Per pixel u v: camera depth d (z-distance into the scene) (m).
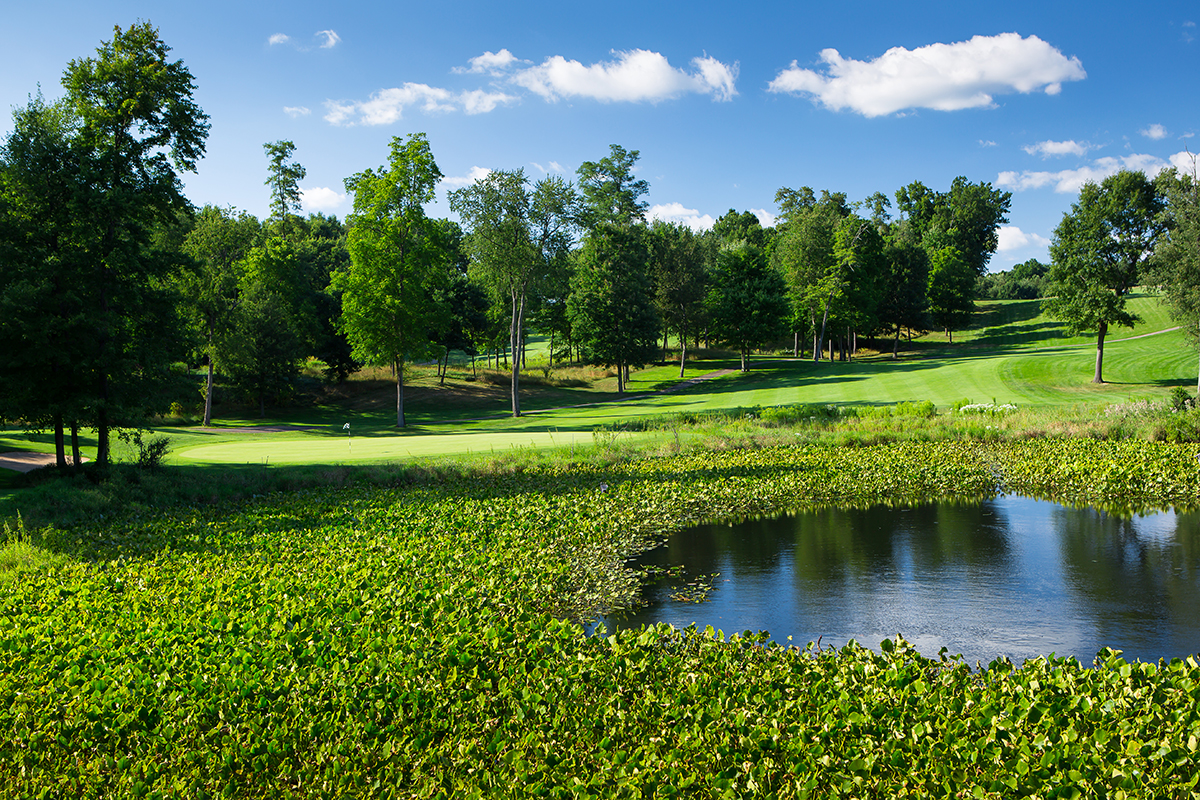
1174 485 17.39
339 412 51.28
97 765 6.01
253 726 6.46
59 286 21.59
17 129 21.33
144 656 7.93
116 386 21.92
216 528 15.30
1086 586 11.23
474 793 5.47
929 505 17.20
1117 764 5.37
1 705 7.02
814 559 13.15
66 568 12.42
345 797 5.56
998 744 5.68
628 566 13.00
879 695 6.71
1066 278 40.38
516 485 19.56
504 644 8.21
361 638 8.35
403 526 14.62
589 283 57.19
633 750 6.10
